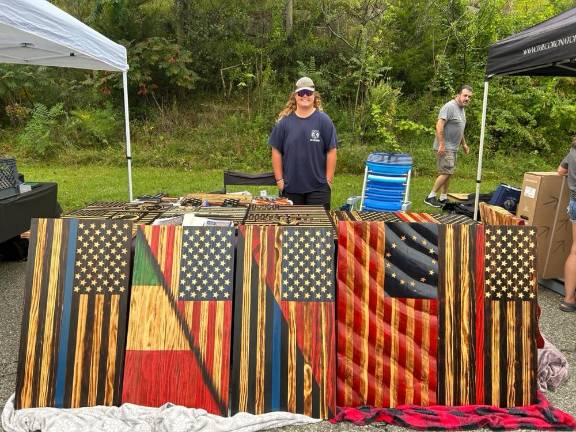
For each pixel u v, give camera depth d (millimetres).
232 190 8227
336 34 13289
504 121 11391
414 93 12695
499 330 2564
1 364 2934
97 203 3693
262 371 2453
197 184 8891
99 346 2451
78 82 13414
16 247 4852
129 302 2516
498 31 12461
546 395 2703
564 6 12344
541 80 12102
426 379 2523
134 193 8062
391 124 11438
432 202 7020
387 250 2594
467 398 2523
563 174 4156
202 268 2541
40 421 2289
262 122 12234
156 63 12812
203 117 12781
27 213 4324
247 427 2309
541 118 11961
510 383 2535
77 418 2285
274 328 2492
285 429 2352
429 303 2564
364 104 11734
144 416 2314
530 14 12500
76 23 4234
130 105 13219
